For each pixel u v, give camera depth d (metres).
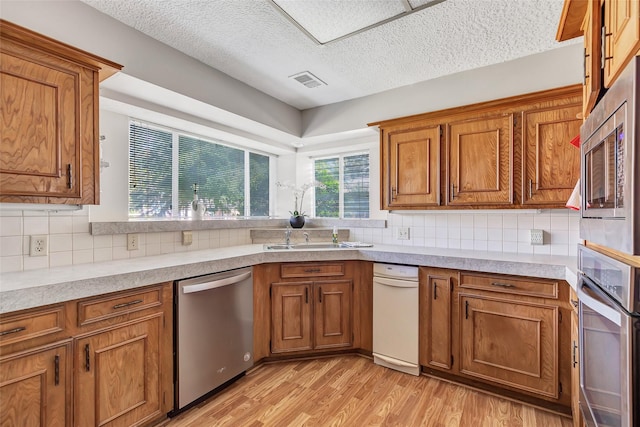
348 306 2.57
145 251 2.24
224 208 3.19
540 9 1.71
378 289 2.46
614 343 0.86
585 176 1.19
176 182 2.73
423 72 2.48
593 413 1.06
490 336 2.02
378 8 1.71
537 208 2.12
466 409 1.89
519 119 2.18
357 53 2.19
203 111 2.47
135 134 2.43
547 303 1.85
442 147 2.47
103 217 2.14
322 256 2.50
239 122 2.76
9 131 1.34
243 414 1.85
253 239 3.18
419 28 1.90
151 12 1.74
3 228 1.60
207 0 1.64
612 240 0.85
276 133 3.11
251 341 2.30
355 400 1.99
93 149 1.62
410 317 2.31
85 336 1.43
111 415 1.52
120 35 1.81
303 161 3.77
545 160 2.09
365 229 3.24
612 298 0.91
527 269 1.89
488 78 2.38
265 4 1.68
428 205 2.53
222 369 2.06
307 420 1.79
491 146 2.27
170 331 1.79
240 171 3.38
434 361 2.22
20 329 1.24
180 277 1.83
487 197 2.28
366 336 2.56
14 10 1.45
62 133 1.50
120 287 1.54
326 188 3.67
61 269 1.67
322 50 2.15
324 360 2.54
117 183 2.23
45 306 1.31
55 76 1.48
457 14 1.76
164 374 1.75
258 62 2.31
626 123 0.75
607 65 1.02
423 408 1.90
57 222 1.80
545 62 2.18
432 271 2.24
